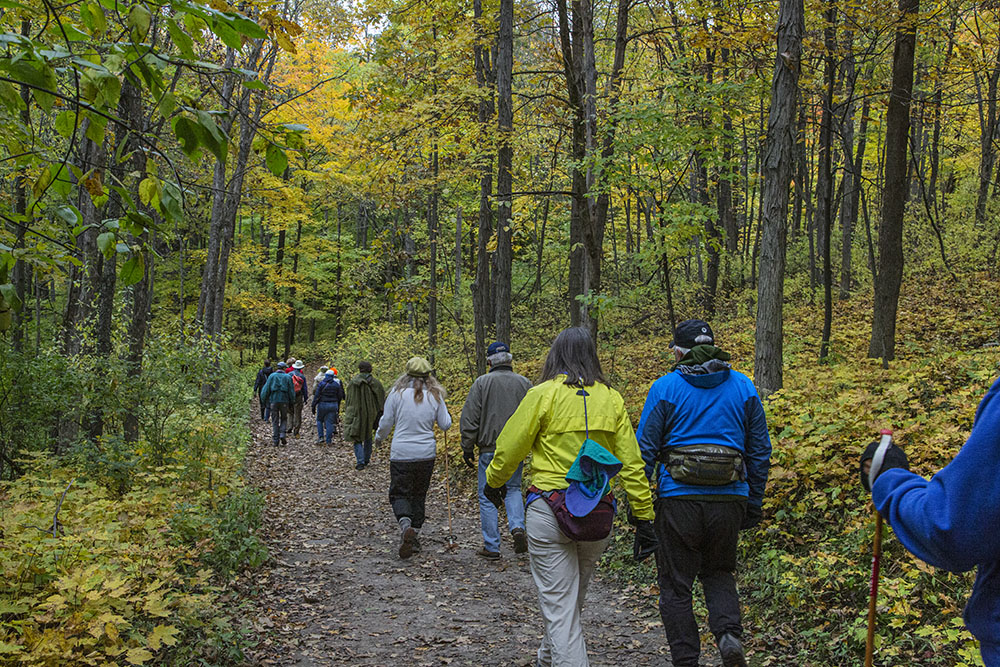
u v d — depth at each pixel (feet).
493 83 48.73
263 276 108.99
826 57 36.32
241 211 85.51
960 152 77.66
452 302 74.33
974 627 4.79
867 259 66.59
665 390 11.90
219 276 65.57
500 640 15.65
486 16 44.52
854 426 20.51
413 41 42.42
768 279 25.50
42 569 12.74
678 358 12.61
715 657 14.06
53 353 22.56
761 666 13.47
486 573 20.77
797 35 24.61
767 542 17.70
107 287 27.32
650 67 41.01
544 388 12.04
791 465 19.30
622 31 38.42
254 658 14.24
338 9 51.24
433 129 44.68
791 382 31.53
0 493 18.07
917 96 50.03
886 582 13.21
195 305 100.17
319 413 50.55
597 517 11.34
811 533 17.43
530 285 93.45
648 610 16.99
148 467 23.03
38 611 11.81
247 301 94.94
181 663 12.75
